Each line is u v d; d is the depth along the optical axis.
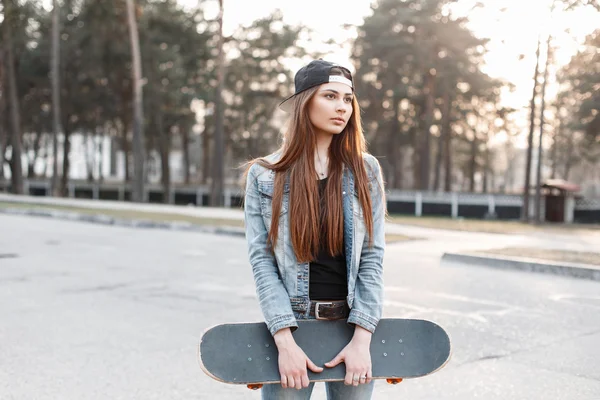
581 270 9.84
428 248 13.42
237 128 57.59
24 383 4.66
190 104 51.81
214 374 2.03
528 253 11.35
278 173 2.24
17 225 17.39
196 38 46.59
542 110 24.58
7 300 7.56
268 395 2.28
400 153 63.16
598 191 60.62
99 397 4.41
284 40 45.72
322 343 2.13
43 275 9.36
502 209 31.28
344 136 2.30
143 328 6.31
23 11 43.41
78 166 91.50
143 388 4.59
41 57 49.12
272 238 2.19
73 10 46.34
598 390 4.64
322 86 2.21
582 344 5.90
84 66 47.69
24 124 55.19
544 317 7.02
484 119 56.88
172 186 49.62
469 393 4.57
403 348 2.16
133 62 34.72
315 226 2.16
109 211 21.53
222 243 13.88
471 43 42.41
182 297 7.86
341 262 2.21
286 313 2.09
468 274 10.00
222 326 2.09
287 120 2.33
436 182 50.28
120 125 62.69
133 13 35.28
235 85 53.25
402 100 52.59
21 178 42.09
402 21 44.19
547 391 4.61
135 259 11.13
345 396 2.29
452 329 6.43
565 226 23.22
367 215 2.22
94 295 7.92
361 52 50.09
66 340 5.84
